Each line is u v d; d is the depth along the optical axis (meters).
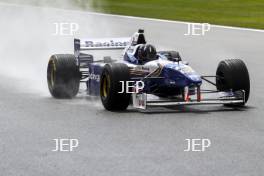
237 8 107.56
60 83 37.88
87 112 33.66
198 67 53.72
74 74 38.06
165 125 30.28
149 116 32.44
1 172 22.66
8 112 34.03
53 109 34.66
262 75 49.16
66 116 32.62
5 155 25.02
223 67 35.06
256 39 74.62
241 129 29.45
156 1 122.56
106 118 31.97
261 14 99.75
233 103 35.06
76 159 24.30
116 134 28.42
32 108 35.12
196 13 103.31
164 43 71.62
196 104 33.06
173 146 26.22
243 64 35.03
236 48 66.81
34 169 22.98
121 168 23.00
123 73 33.28
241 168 22.91
